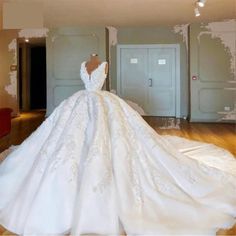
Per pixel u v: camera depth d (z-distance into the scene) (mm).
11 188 2643
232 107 7863
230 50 7781
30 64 12102
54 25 8102
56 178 2281
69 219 2119
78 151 2502
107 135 2650
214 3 6086
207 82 7895
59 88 8656
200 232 2053
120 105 3033
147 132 2934
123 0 5824
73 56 8539
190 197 2555
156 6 6301
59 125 2766
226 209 2391
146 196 2434
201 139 5617
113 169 2436
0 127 5312
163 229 2037
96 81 3107
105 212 2125
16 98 9320
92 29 8414
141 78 8984
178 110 8891
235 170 3404
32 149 2881
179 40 8695
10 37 9016
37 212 2143
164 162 2811
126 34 8844
